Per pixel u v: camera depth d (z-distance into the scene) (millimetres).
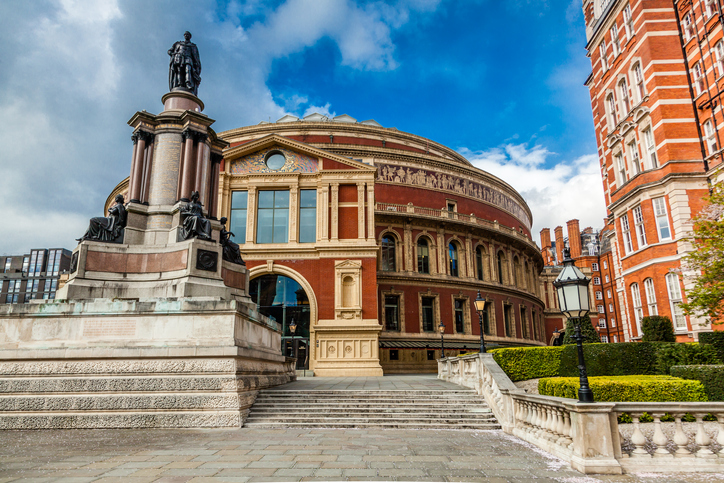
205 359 14688
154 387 14273
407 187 47438
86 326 15250
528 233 64375
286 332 34500
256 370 17172
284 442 11547
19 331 15305
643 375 16594
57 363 14633
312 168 36219
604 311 81375
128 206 18531
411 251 44781
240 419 14094
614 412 9070
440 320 43969
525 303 54000
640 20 30484
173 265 17250
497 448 10891
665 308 26719
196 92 21828
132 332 15180
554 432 10555
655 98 28797
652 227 27922
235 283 19844
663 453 8914
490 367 16609
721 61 26734
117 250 17500
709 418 13992
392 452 10312
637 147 30875
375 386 20234
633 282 30062
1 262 136250
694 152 27531
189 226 17594
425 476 8203
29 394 14234
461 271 46906
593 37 37031
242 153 36344
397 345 40438
